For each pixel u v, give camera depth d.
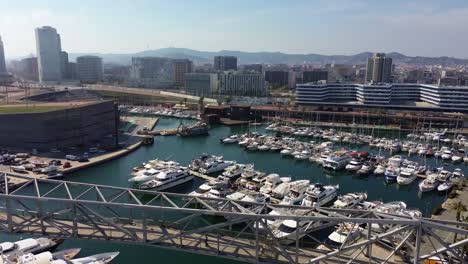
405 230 37.91
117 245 64.75
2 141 136.00
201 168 114.62
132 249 63.78
